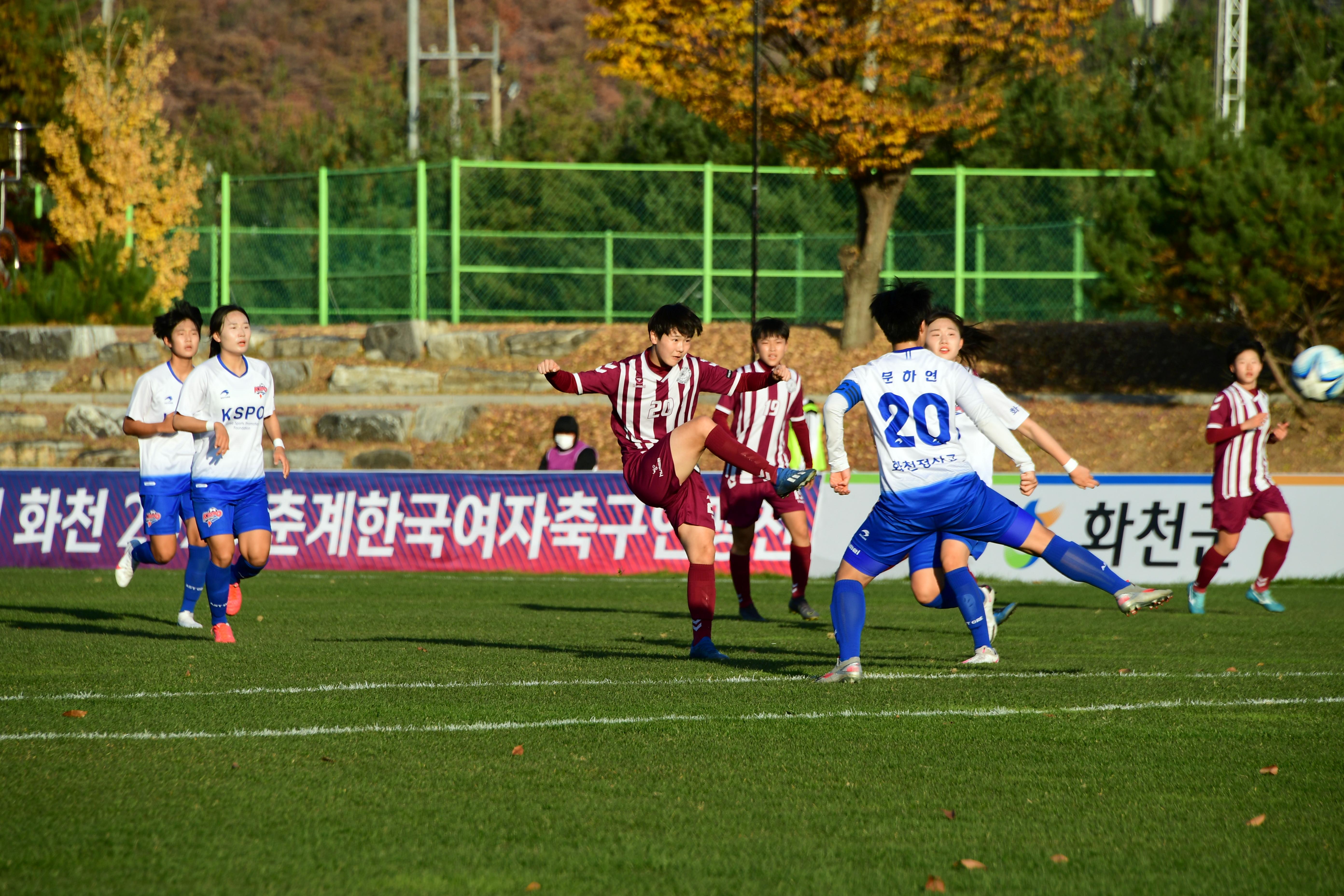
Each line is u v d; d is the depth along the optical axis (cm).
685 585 4712
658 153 11656
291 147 14125
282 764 1700
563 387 2538
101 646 2862
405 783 1609
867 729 1938
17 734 1873
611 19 7325
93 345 8100
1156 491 4859
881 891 1238
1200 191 6606
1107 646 3017
